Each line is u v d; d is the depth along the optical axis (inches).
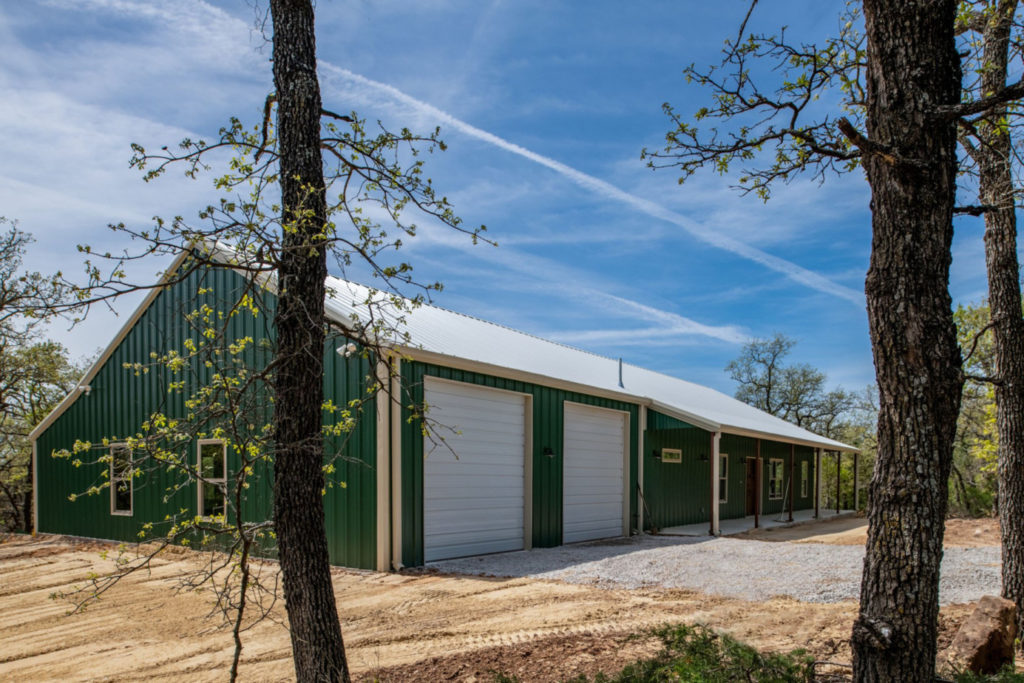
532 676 189.0
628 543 522.6
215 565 395.9
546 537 491.2
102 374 526.9
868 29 140.5
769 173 199.2
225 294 441.1
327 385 391.2
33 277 339.6
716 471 590.6
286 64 167.9
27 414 836.6
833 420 1365.7
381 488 367.6
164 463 165.8
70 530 543.2
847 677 179.2
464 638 235.1
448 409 416.5
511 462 469.4
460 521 421.1
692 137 187.6
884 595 127.7
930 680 123.7
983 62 226.7
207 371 446.0
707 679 135.0
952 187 135.3
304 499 158.4
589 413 557.6
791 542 523.5
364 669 201.3
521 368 471.2
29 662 227.3
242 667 213.3
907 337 130.0
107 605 310.7
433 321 529.7
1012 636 202.8
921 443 127.7
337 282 443.8
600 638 230.4
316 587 157.4
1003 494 233.8
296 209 149.6
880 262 134.5
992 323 237.9
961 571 364.5
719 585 335.3
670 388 783.7
